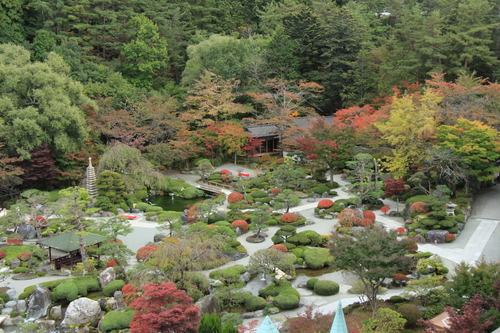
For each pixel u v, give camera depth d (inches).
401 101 1914.4
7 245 1584.6
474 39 2338.8
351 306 1086.4
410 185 1919.3
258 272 1343.5
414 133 1830.7
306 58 2979.8
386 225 1675.7
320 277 1352.1
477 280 905.5
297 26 3019.2
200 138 2497.5
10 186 1979.6
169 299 896.3
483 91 2010.3
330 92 2965.1
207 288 1246.3
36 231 1656.0
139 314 885.8
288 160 2192.4
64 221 1572.3
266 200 1985.7
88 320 1159.6
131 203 1983.3
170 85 3053.6
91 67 2832.2
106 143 2491.4
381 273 906.1
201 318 848.9
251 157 2672.2
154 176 2110.0
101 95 2588.6
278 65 2898.6
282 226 1675.7
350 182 2206.0
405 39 2760.8
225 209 1948.8
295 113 2578.7
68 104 2075.5
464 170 1726.1
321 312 1027.3
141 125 2477.9
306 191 2107.5
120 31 3152.1
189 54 3075.8
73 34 3117.6
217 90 2706.7
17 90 2038.6
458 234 1533.0
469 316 732.7
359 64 2864.2
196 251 1200.8
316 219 1798.7
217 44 2974.9
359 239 968.9
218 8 3671.3
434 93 1983.3
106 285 1291.8
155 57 3046.3
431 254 1327.5
